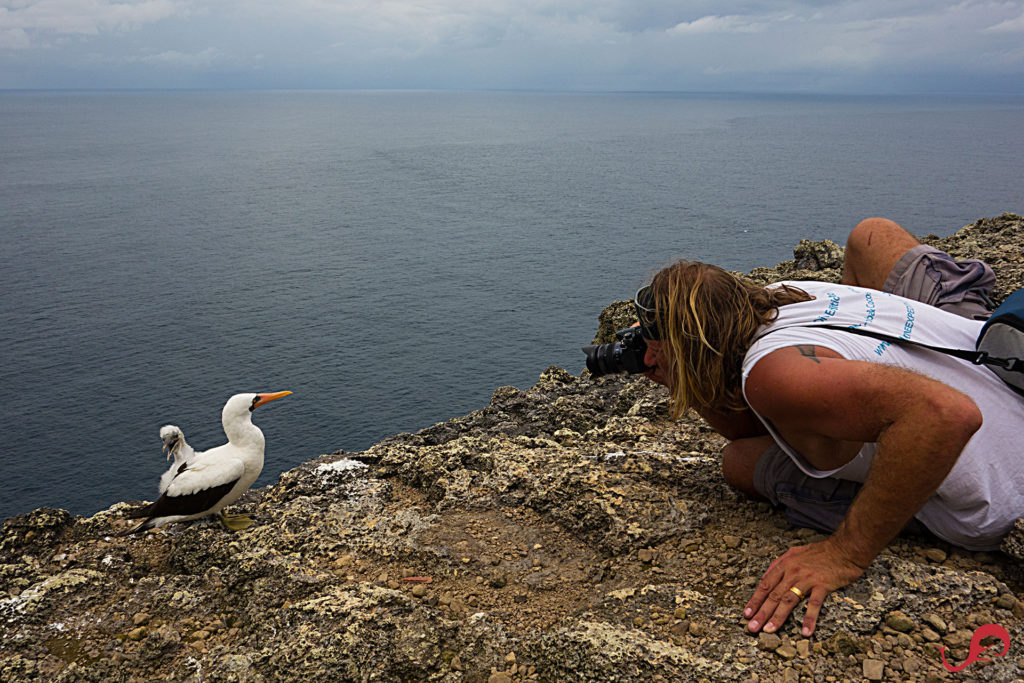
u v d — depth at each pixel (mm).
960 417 2459
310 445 78938
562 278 155750
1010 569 3152
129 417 85562
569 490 4109
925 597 2949
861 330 2928
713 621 2998
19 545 3984
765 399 2756
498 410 6297
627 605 3174
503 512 4215
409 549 3816
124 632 3410
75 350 109312
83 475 71562
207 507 4055
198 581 3754
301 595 3527
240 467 4082
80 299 137750
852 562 2949
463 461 4766
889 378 2561
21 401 89375
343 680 2973
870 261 3975
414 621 3230
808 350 2766
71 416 85688
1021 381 2939
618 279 153625
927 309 3115
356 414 87562
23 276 152625
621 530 3686
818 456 3074
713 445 4633
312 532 3996
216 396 92750
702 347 2916
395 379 99062
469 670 3051
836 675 2664
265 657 3061
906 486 2625
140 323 124188
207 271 163750
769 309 2975
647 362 3344
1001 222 8922
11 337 114938
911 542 3354
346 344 114000
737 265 157500
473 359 107562
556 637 3010
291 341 115500
